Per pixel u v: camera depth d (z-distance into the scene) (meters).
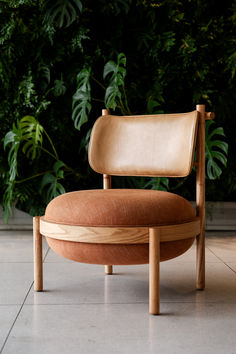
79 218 1.55
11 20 2.94
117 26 3.02
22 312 1.57
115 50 3.03
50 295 1.76
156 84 3.04
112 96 2.74
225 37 3.04
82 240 1.54
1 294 1.78
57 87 3.00
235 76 3.09
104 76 2.86
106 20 3.04
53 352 1.26
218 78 3.13
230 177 3.17
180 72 3.03
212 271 2.13
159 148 1.90
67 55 3.12
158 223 1.55
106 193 1.72
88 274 2.06
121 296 1.75
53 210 1.65
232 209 3.18
